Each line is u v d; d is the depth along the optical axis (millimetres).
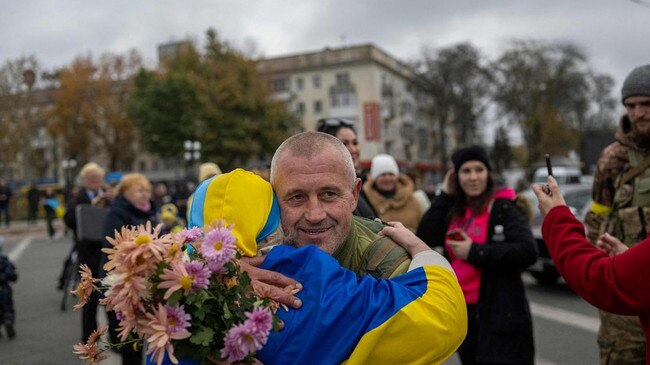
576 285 1833
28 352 5223
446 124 46594
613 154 2879
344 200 1576
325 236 1567
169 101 34906
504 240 3188
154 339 1186
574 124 43844
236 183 1532
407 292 1427
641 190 2645
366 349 1340
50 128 43875
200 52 40188
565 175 18422
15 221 26766
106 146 46969
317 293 1378
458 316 1466
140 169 56469
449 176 3492
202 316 1240
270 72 44250
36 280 9766
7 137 35344
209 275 1247
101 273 4191
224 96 34750
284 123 37000
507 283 3121
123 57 46688
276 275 1406
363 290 1401
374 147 47375
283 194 1562
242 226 1491
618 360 2619
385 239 1681
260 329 1243
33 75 36344
